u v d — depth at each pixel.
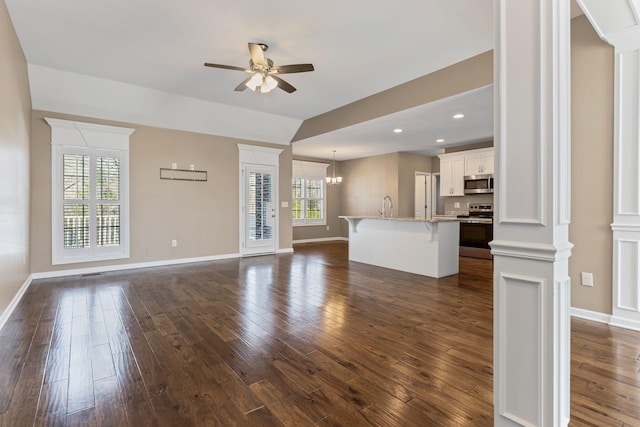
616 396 1.87
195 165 6.05
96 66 4.14
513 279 1.39
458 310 3.39
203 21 3.09
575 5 2.93
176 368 2.21
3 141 2.85
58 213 4.79
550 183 1.29
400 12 2.95
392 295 3.94
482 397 1.88
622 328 2.83
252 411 1.75
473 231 6.75
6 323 2.99
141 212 5.50
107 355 2.39
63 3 2.83
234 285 4.40
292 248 7.58
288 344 2.57
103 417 1.70
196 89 4.93
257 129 6.55
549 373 1.31
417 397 1.88
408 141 7.16
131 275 4.94
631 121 2.77
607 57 2.87
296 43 3.51
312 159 9.49
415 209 8.91
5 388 1.96
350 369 2.19
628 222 2.80
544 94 1.30
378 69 4.17
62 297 3.81
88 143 4.99
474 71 3.85
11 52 3.13
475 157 7.23
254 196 6.83
